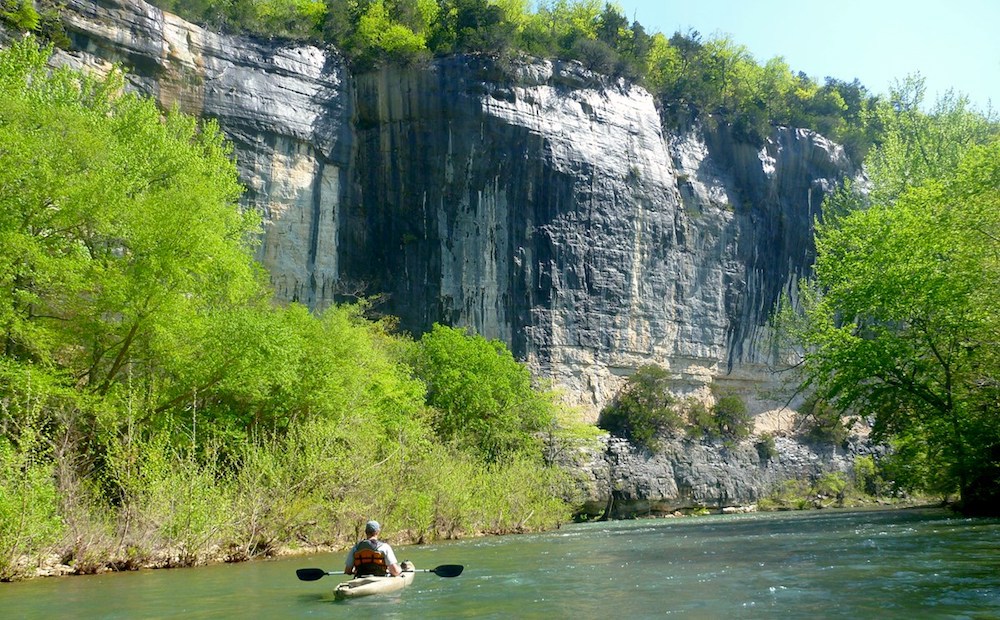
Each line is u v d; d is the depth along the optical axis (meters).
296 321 30.53
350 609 12.02
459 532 29.12
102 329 22.75
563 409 52.53
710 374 65.56
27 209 21.81
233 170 31.86
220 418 24.86
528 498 34.47
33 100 23.36
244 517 20.36
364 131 58.94
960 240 27.16
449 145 58.25
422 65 58.78
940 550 17.38
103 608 12.36
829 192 70.06
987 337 27.78
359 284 57.25
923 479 34.09
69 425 19.36
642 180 62.53
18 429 19.19
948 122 42.72
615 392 60.53
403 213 58.19
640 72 66.94
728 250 66.56
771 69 78.38
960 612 10.30
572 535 29.81
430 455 28.70
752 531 27.70
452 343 45.09
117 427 20.00
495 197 58.28
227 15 56.62
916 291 27.83
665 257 63.31
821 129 73.94
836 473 62.12
